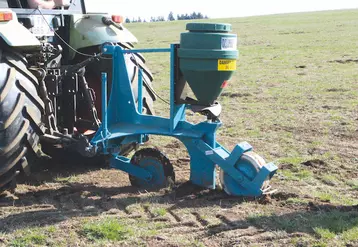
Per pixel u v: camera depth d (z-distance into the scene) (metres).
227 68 4.52
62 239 3.87
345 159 6.11
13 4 5.34
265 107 9.86
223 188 4.79
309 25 39.31
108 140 4.94
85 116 5.50
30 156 4.75
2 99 4.43
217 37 4.46
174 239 3.84
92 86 5.83
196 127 4.88
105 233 3.93
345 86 11.99
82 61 5.80
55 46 5.73
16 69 4.65
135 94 5.43
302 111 9.30
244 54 21.03
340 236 3.83
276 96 11.09
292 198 4.66
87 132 5.42
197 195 4.79
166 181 5.00
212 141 4.83
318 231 3.89
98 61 5.73
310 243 3.73
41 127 4.73
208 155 4.77
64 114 5.39
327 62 17.05
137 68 5.52
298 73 14.78
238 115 9.12
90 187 5.20
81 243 3.80
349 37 26.11
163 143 7.07
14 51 4.77
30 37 4.69
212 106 4.81
